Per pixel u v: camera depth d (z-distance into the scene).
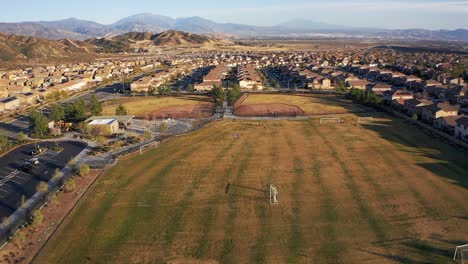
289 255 50.28
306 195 68.12
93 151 96.88
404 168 79.94
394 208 62.41
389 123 119.31
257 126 118.81
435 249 50.69
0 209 65.56
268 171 80.19
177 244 53.50
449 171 77.62
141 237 55.47
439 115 115.94
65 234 56.53
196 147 98.69
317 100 161.38
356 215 60.41
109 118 121.75
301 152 92.31
